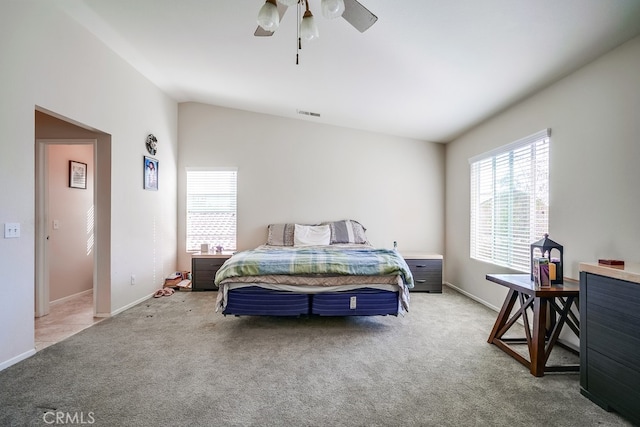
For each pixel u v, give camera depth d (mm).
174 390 1847
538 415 1629
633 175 1974
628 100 2008
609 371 1642
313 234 4430
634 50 1973
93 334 2721
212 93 4297
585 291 1799
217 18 2561
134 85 3635
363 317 3213
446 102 3342
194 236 4820
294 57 2910
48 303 3287
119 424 1546
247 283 2896
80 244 4027
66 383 1914
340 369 2119
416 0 1918
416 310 3465
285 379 1983
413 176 4852
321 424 1559
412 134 4699
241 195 4820
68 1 2465
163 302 3744
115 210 3293
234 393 1821
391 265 2885
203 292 4242
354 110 4051
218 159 4832
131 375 2018
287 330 2844
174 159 4688
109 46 3148
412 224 4836
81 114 2797
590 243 2275
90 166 4195
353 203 4852
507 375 2047
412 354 2359
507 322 2619
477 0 1825
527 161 2980
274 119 4836
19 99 2203
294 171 4852
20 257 2213
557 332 2068
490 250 3621
